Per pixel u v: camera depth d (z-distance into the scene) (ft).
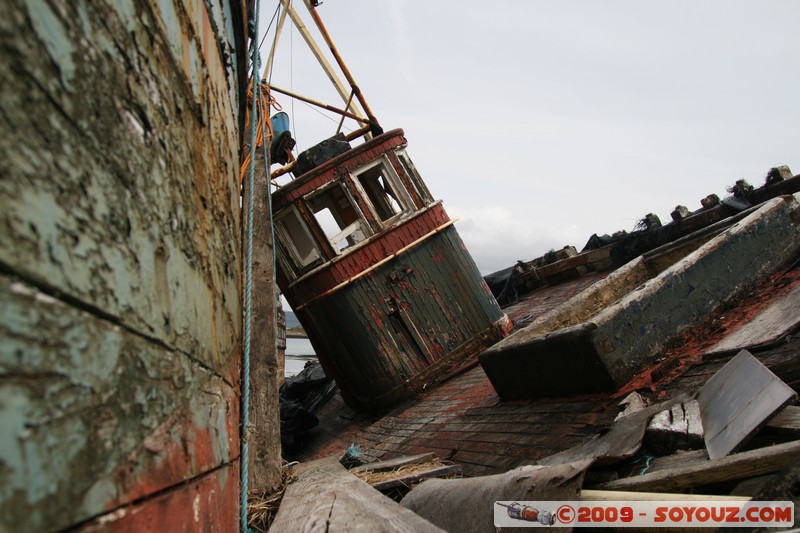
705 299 16.55
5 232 2.21
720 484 7.89
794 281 16.49
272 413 12.78
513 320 36.63
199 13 6.81
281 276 31.30
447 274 31.22
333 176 30.66
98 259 3.09
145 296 3.84
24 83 2.49
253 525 10.02
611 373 14.46
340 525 7.32
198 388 5.51
